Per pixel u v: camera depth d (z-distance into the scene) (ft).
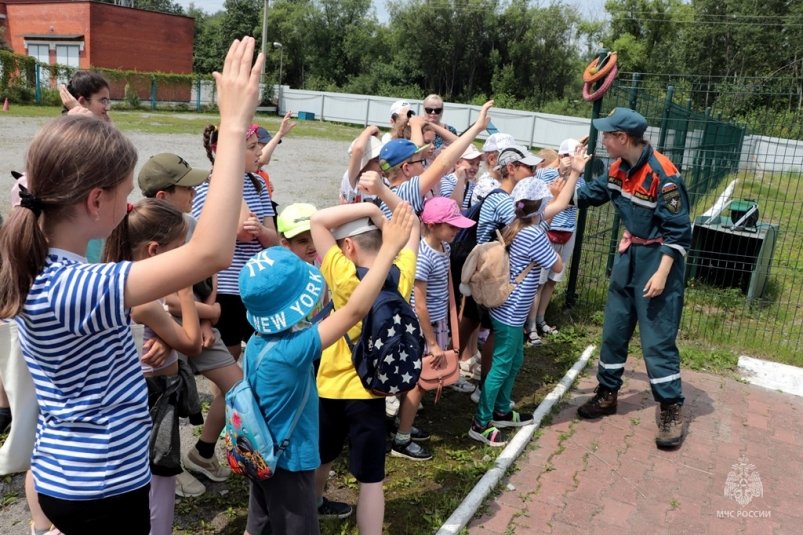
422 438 13.80
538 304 20.04
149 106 101.81
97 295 5.23
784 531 11.43
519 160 15.80
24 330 5.59
